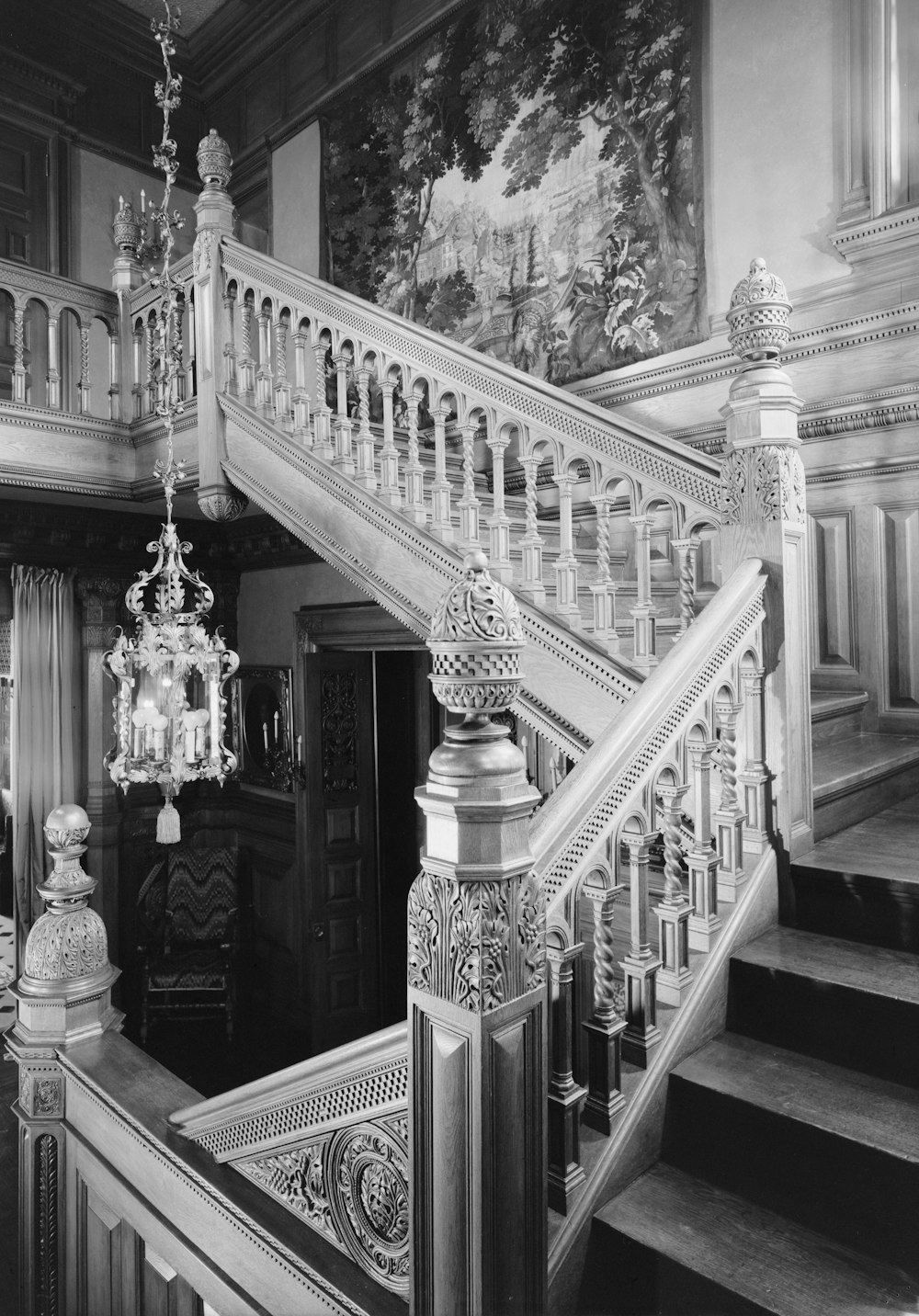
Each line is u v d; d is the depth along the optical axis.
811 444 4.30
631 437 2.89
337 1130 1.78
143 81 8.28
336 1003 7.30
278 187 7.91
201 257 4.55
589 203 5.42
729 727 2.44
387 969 7.75
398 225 6.71
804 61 4.46
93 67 7.92
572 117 5.52
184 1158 2.24
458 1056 1.38
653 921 2.98
